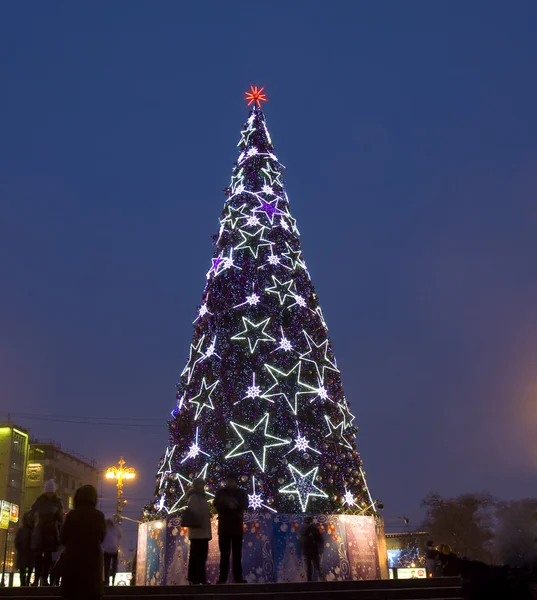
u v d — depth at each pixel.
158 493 19.11
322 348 20.03
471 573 5.87
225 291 19.81
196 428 18.48
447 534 38.88
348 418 19.94
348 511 17.84
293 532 16.97
